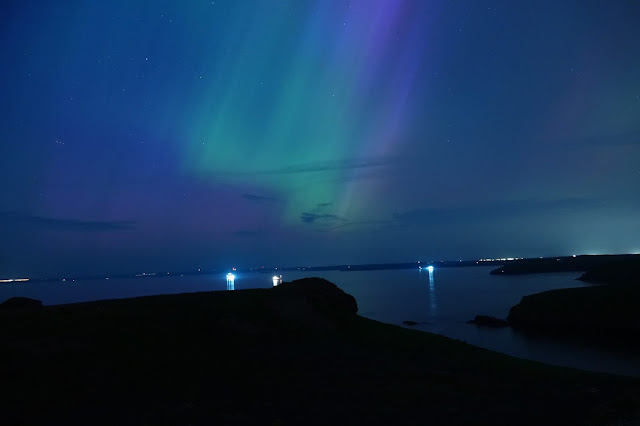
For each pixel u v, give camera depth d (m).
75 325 15.37
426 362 13.98
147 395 10.15
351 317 19.64
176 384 10.97
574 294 39.47
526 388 11.15
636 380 12.21
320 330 17.50
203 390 10.57
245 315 17.67
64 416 8.85
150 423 8.48
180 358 13.10
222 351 14.08
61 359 12.43
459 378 12.02
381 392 10.54
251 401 9.83
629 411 9.12
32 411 9.09
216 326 16.38
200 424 8.42
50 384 10.70
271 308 18.53
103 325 15.46
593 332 33.91
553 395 10.49
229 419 8.68
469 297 72.31
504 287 90.62
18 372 11.36
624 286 37.75
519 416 8.84
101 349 13.39
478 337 34.41
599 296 37.16
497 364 14.04
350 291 92.50
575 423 8.43
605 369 22.48
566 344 29.91
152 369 12.05
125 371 11.80
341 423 8.45
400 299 71.31
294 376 11.83
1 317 16.08
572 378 12.33
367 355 14.55
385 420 8.60
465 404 9.70
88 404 9.54
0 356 12.32
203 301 18.98
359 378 11.77
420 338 17.78
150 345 14.09
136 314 16.86
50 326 15.14
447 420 8.59
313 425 8.34
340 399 9.98
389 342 16.73
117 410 9.20
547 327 37.25
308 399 9.98
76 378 11.15
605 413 9.02
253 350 14.45
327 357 14.02
